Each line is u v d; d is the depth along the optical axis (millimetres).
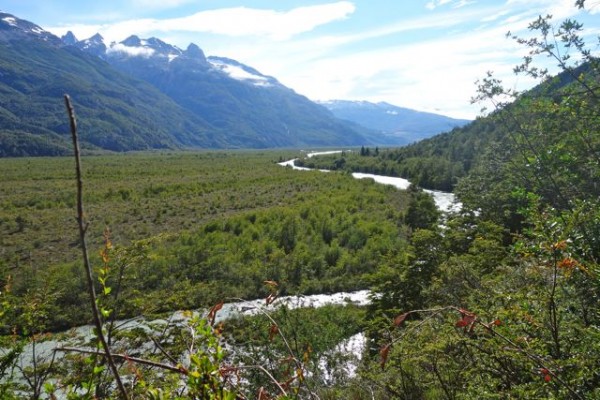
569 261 2707
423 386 3975
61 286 12586
